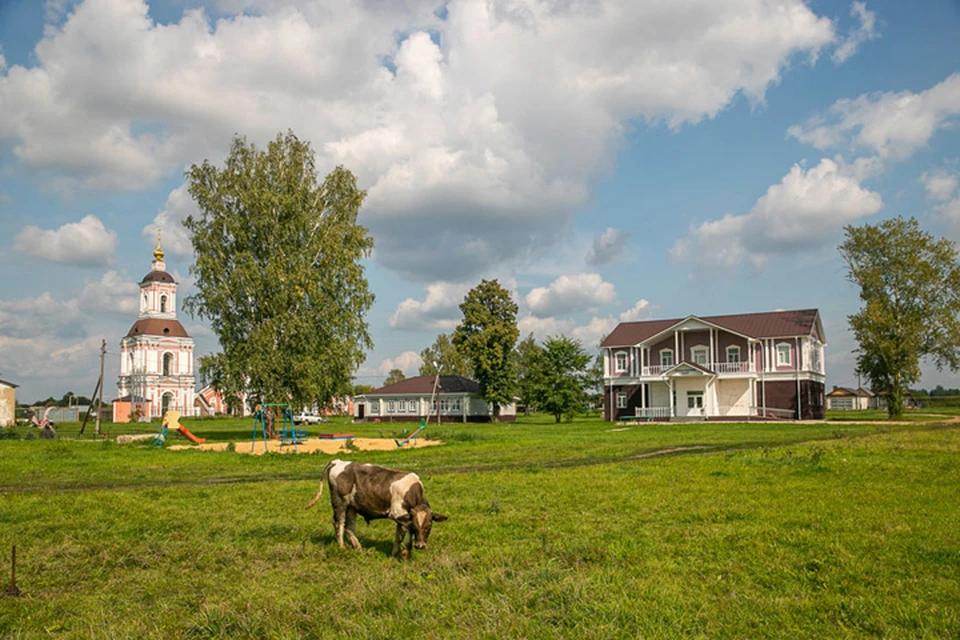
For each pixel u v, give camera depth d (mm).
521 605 7691
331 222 46062
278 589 8664
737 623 7090
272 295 42812
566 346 73688
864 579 8453
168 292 120062
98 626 7410
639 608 7457
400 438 41156
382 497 10344
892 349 59625
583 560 9750
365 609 7832
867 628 6938
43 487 20609
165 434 39188
